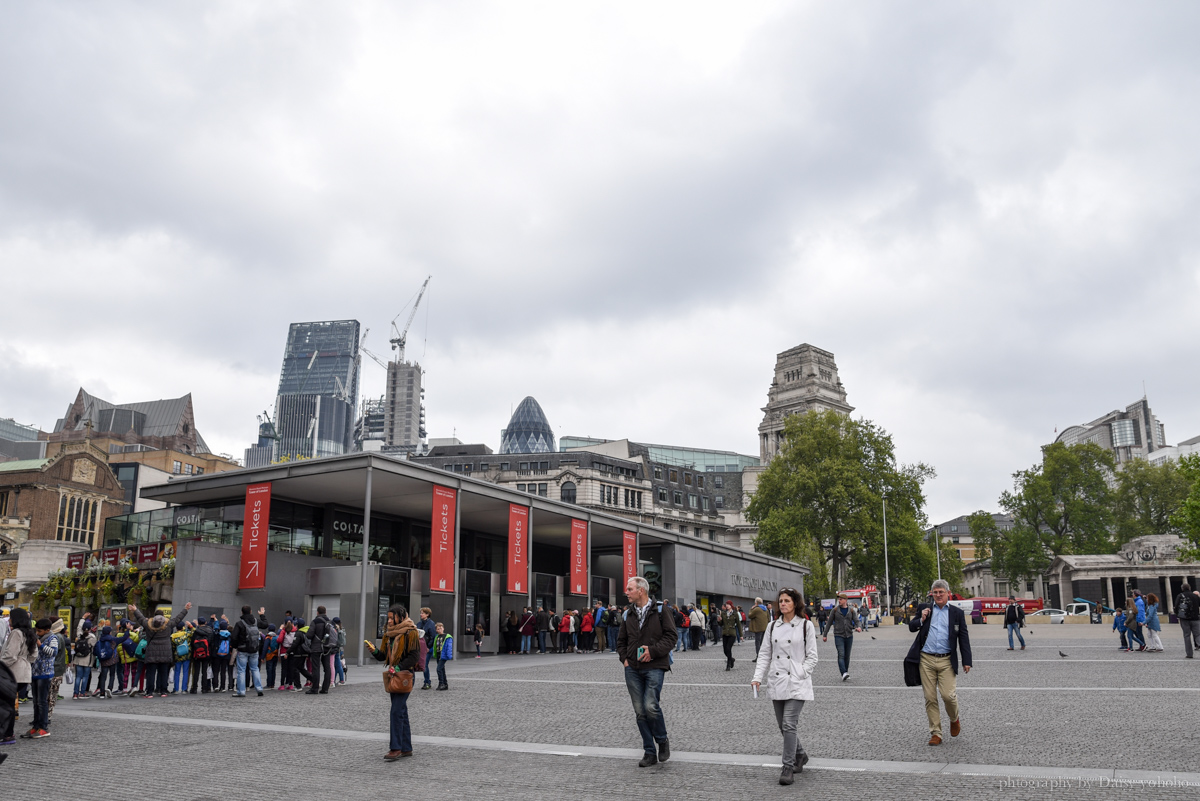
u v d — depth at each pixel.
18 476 79.81
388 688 11.21
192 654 21.75
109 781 10.07
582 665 29.16
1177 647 29.94
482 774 10.10
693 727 13.58
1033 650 30.28
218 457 117.44
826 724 13.47
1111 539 96.50
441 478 36.12
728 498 135.75
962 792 8.48
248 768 10.73
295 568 37.00
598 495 115.25
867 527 82.81
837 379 151.00
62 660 15.62
